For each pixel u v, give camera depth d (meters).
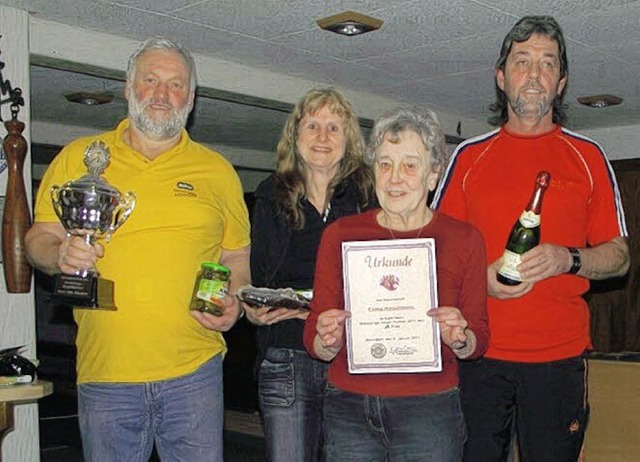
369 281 1.86
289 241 2.31
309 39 3.69
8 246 3.10
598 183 2.26
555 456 2.20
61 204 2.08
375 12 3.26
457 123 5.68
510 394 2.22
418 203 1.87
